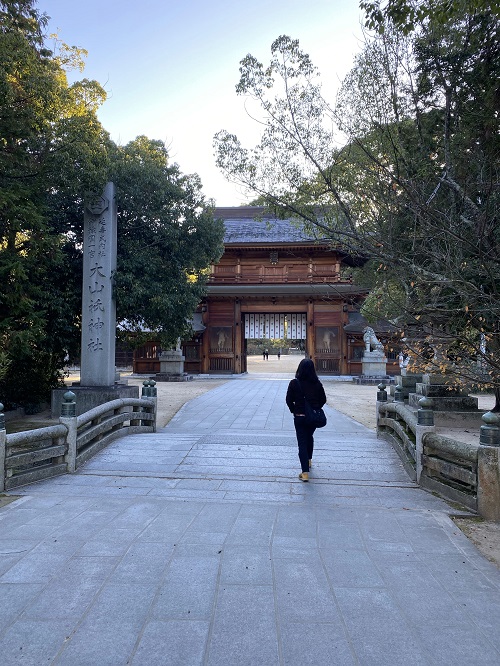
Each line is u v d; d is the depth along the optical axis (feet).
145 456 25.66
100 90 42.27
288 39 25.26
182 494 19.12
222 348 107.04
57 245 37.60
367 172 24.72
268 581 11.53
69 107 38.52
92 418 25.88
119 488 20.02
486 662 8.51
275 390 71.72
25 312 38.63
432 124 24.66
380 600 10.69
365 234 23.70
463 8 19.88
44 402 47.37
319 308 104.53
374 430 37.91
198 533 14.62
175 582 11.42
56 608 10.22
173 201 46.19
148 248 45.85
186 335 51.39
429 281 18.89
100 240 42.65
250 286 101.91
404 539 14.39
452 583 11.56
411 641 9.13
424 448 21.11
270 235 106.52
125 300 42.78
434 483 20.06
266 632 9.39
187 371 108.27
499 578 11.89
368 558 12.96
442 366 21.65
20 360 43.65
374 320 27.94
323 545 13.83
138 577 11.66
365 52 23.72
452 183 20.61
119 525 15.26
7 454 19.70
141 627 9.53
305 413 21.02
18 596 10.71
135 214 45.11
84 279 42.78
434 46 22.99
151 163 45.34
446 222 20.33
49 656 8.60
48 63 36.91
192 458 25.29
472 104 23.68
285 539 14.23
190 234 47.19
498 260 18.01
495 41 22.58
